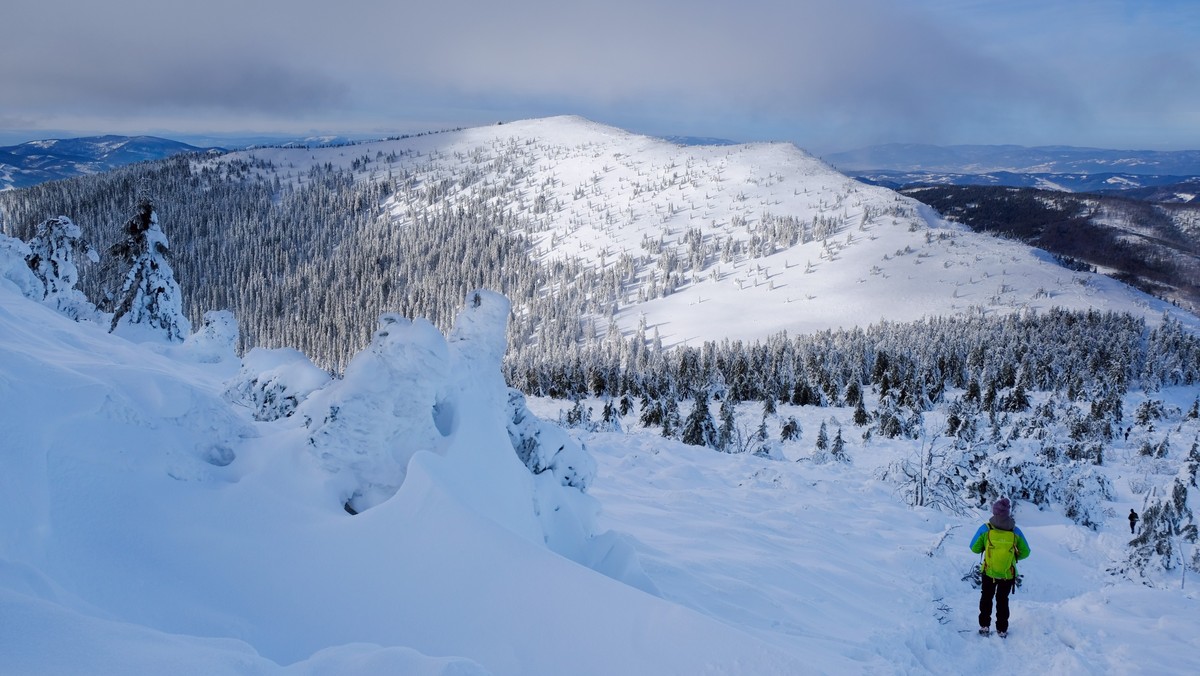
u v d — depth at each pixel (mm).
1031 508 16625
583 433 19344
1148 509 12211
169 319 20359
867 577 8633
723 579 7246
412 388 5074
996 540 7371
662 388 61719
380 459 5035
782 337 107375
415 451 5152
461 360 6066
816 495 13859
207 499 4504
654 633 3725
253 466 5051
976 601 8625
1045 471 17125
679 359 79688
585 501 6988
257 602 3811
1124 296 147500
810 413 44438
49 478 3799
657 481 13461
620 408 41094
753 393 56000
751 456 18375
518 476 5664
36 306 10578
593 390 65062
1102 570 11992
